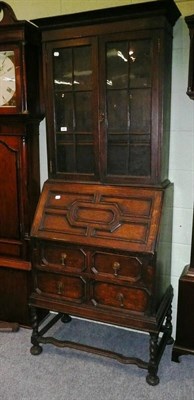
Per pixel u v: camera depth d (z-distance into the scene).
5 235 2.42
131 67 1.93
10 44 2.10
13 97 2.18
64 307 2.08
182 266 2.30
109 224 1.94
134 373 2.04
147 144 1.97
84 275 1.99
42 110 2.36
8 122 2.23
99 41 1.94
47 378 1.99
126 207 1.95
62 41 2.04
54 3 2.33
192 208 2.21
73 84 2.08
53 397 1.84
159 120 1.91
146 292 1.86
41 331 2.24
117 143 2.04
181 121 2.13
